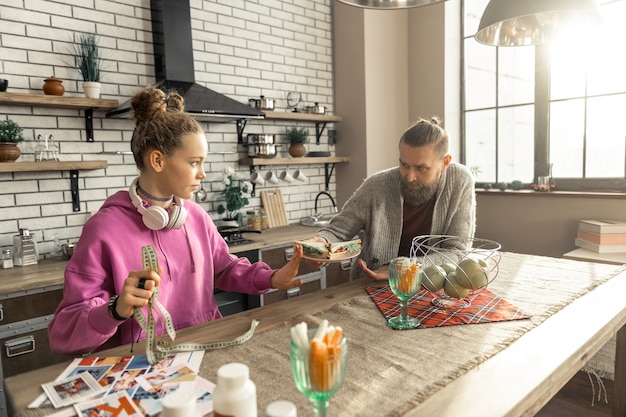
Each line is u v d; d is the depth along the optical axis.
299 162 3.72
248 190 3.60
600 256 2.81
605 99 3.26
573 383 2.49
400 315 1.24
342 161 4.04
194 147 1.26
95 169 2.93
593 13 1.52
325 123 4.18
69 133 2.81
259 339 1.13
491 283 1.58
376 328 1.19
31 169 2.45
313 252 1.49
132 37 3.04
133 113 1.29
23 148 2.64
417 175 1.74
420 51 4.19
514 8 1.54
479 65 3.99
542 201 3.46
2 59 2.57
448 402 0.81
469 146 4.12
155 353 1.02
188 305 1.40
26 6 2.63
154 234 1.33
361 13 3.95
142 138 1.25
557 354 1.01
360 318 1.27
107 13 2.93
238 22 3.59
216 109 2.88
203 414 0.78
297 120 3.99
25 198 2.66
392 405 0.80
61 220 2.80
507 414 0.78
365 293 1.51
